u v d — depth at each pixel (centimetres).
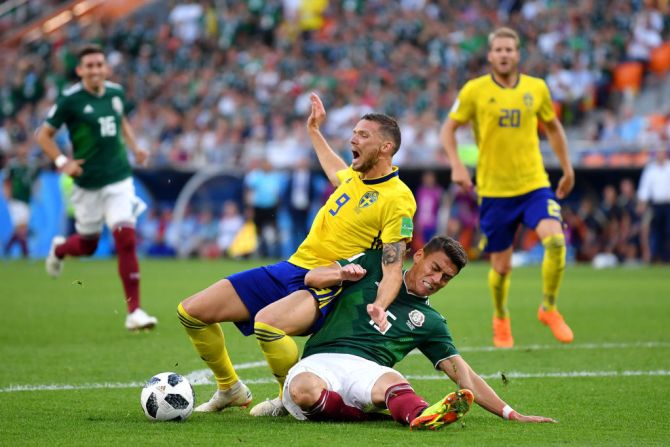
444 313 4569
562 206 8144
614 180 8056
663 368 3020
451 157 3591
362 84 9438
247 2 11056
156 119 9644
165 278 6281
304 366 2123
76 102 3856
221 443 1909
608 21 9550
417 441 1922
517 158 3516
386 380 2080
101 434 2012
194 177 8525
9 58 11050
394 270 2177
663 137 8144
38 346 3472
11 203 8281
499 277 3519
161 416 2153
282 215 8219
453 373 2183
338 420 2131
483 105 3512
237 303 2292
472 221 8088
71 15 11919
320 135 2598
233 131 9056
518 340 3709
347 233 2297
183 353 3303
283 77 9938
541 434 2030
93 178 3894
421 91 9231
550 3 10019
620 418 2241
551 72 8988
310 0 10838
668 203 7619
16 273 6725
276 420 2184
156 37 11019
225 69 10356
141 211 3944
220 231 8412
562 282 6206
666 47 9306
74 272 6900
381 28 10325
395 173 2298
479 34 9794
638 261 7881
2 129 9781
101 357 3216
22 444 1917
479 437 1978
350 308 2206
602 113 9056
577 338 3744
